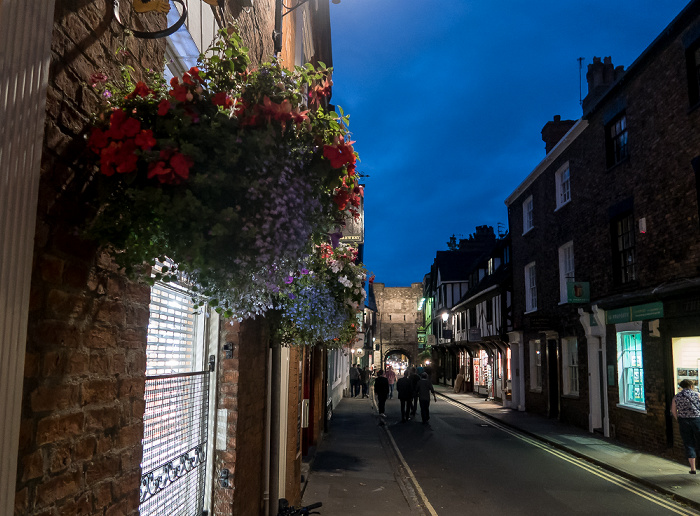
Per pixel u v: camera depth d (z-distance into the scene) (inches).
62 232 64.5
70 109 66.0
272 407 191.9
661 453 443.5
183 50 128.1
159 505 113.0
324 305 181.2
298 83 84.9
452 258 1685.5
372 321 1857.8
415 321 2410.2
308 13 431.5
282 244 74.5
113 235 69.5
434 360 1883.6
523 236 843.4
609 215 543.2
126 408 81.6
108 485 75.6
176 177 66.7
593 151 588.1
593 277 581.6
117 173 69.4
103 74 72.4
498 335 994.7
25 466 57.3
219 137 69.9
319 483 350.9
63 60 64.8
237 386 148.0
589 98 609.0
